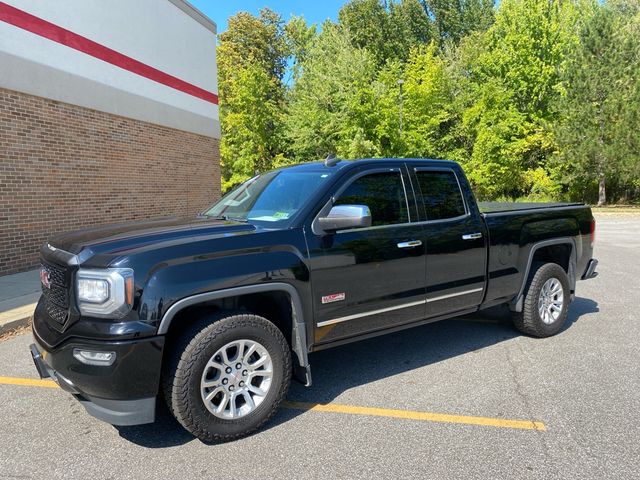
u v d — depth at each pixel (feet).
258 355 10.61
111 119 36.83
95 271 9.17
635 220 73.97
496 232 15.03
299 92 123.03
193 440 10.25
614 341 16.26
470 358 14.87
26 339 17.69
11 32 28.19
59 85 31.68
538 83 114.01
